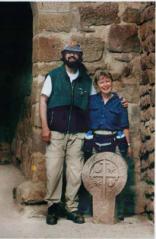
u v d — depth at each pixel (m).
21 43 6.48
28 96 5.89
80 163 4.84
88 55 5.12
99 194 4.76
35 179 5.04
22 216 4.94
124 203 5.16
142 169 5.18
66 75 4.82
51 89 4.78
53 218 4.75
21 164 6.20
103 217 4.78
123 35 5.18
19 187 5.18
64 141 4.79
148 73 4.96
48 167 4.76
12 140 6.82
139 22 5.20
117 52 5.18
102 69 5.15
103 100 4.85
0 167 6.45
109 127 4.81
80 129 4.82
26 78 6.08
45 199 4.81
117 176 4.74
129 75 5.20
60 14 5.05
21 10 6.50
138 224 4.86
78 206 5.04
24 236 4.38
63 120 4.77
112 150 4.81
